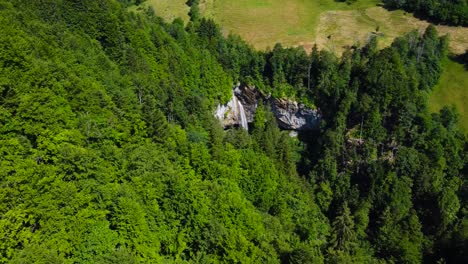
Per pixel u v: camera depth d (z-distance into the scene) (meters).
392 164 133.88
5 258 41.91
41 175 51.50
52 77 75.44
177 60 137.62
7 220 43.28
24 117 61.66
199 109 121.06
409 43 161.75
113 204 55.06
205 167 87.06
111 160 66.06
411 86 143.25
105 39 119.62
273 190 98.88
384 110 140.75
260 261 61.25
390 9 198.25
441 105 155.12
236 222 69.38
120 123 81.88
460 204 124.75
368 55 157.75
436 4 186.75
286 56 155.62
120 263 47.41
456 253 104.94
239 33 184.12
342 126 143.38
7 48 69.81
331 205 134.50
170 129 93.06
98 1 124.38
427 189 127.25
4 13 92.62
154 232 58.91
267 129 142.50
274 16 195.62
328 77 152.12
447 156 134.25
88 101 78.31
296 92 155.25
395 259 105.50
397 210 121.50
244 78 159.62
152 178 64.06
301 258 64.00
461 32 181.25
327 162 138.75
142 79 111.38
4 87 62.41
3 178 48.16
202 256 59.22
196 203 64.31
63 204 50.47
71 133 63.41
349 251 87.50
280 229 79.25
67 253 47.81
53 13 115.19
